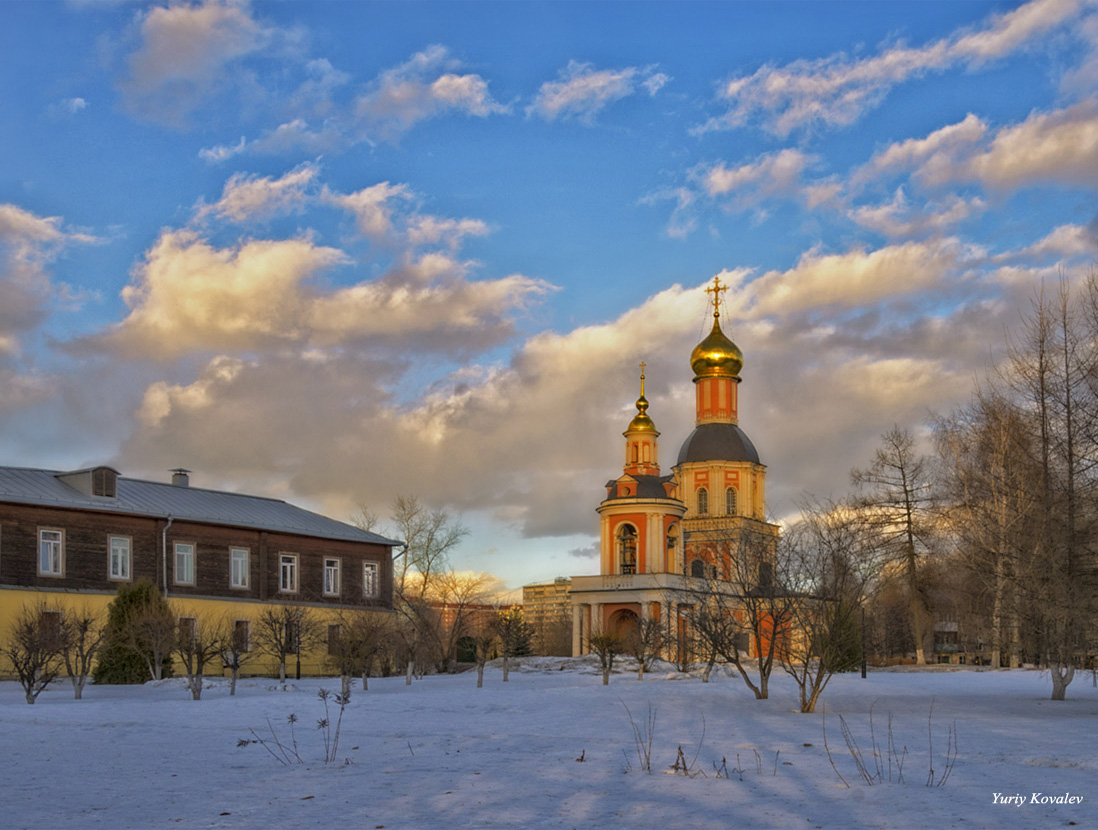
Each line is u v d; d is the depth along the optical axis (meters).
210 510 56.59
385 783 14.08
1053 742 19.25
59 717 24.62
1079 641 30.44
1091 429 28.97
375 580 63.16
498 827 11.12
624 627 73.31
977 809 12.17
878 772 14.86
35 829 11.19
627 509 75.31
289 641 44.69
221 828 11.16
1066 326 30.27
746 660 58.41
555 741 19.28
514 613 68.75
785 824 11.28
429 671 58.22
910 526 66.12
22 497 48.31
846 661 29.28
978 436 49.56
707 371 93.56
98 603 50.28
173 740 19.59
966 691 37.41
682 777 14.56
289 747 18.34
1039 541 29.33
